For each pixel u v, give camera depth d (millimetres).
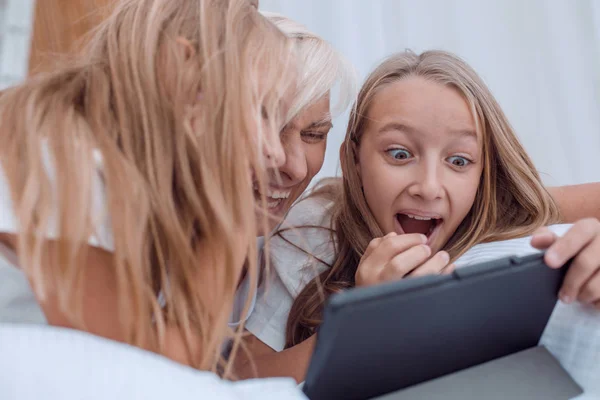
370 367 386
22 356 334
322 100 688
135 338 453
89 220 449
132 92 523
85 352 348
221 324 496
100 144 478
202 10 553
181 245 490
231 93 517
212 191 494
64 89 525
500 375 428
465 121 649
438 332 394
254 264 516
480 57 1217
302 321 718
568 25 1185
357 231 752
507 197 740
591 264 434
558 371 448
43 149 476
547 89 1192
